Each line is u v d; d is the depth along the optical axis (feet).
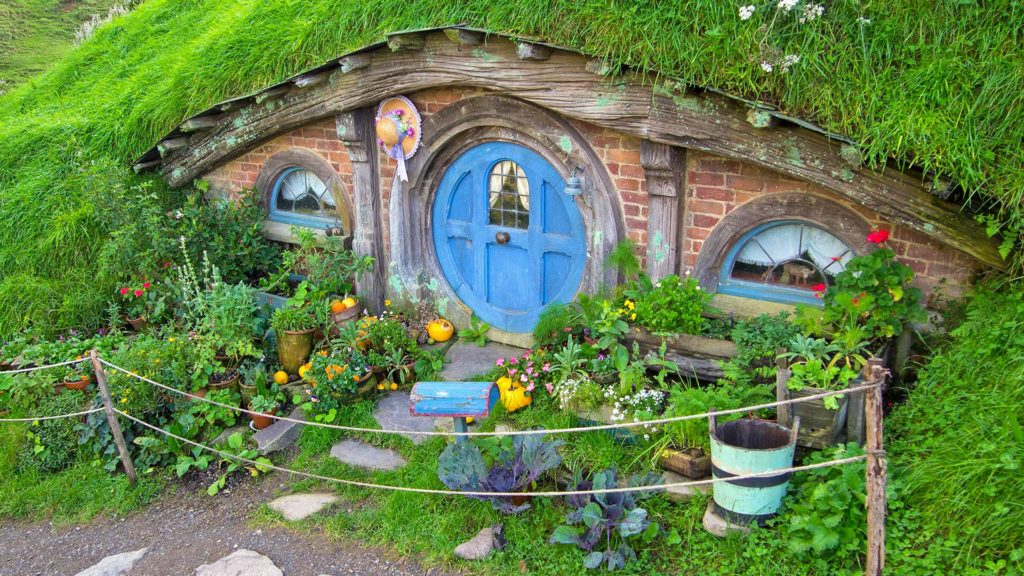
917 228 14.65
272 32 23.24
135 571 15.42
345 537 15.69
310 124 23.36
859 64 14.66
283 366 20.90
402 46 19.34
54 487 18.35
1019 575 11.20
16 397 20.20
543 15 17.21
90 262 24.68
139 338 21.18
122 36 33.83
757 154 15.69
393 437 18.35
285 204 25.72
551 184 19.86
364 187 22.41
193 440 19.04
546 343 19.03
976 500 12.10
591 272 19.43
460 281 22.61
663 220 17.72
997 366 13.56
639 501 14.75
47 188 25.76
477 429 17.94
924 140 13.80
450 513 15.48
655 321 16.88
